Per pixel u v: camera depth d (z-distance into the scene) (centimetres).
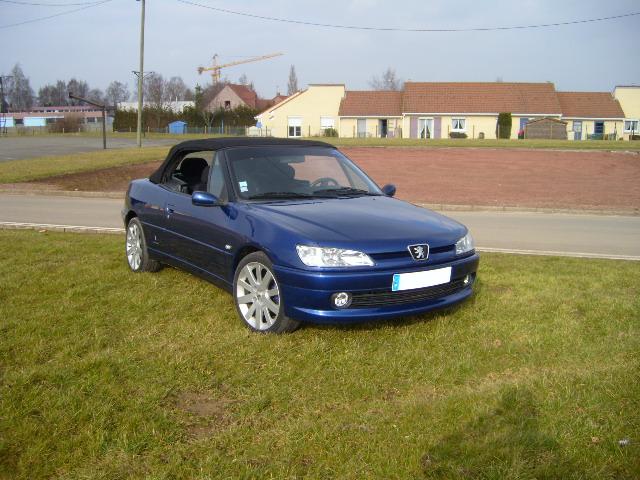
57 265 657
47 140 4478
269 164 545
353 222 453
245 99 7969
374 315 424
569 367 394
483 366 398
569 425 303
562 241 925
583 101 5256
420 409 326
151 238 611
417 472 268
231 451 288
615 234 1005
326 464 275
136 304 516
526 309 521
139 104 3597
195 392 353
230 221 486
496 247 859
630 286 603
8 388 345
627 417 310
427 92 5362
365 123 5388
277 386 362
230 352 414
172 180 613
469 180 1914
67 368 375
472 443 287
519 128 5119
